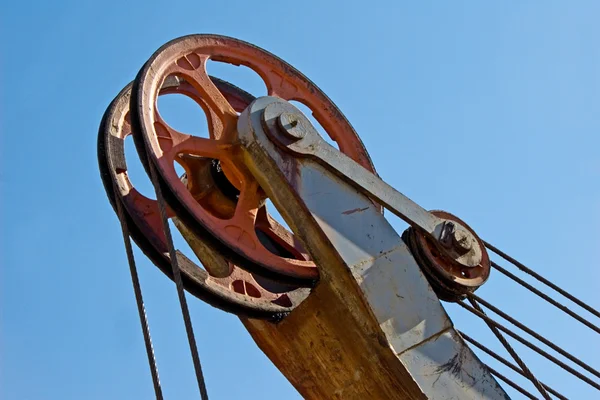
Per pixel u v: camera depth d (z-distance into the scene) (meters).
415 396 10.74
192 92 12.47
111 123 11.78
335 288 11.09
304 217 11.05
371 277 10.89
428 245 11.71
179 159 12.39
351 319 11.09
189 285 11.27
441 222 11.76
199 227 10.98
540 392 11.46
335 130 12.71
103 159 11.55
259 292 12.13
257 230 12.93
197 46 12.16
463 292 11.71
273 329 11.92
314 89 12.79
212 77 13.15
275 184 11.16
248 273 12.20
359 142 12.68
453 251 11.72
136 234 11.37
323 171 11.26
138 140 11.16
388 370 10.89
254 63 12.57
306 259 13.02
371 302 10.78
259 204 11.70
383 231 11.20
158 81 11.62
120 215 11.20
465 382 10.77
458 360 10.84
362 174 11.38
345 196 11.24
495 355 11.59
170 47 11.90
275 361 12.06
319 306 11.43
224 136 11.75
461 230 11.83
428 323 10.90
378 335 10.77
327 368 11.51
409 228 11.86
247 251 11.14
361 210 11.24
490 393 10.79
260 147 11.08
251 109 11.24
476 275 11.86
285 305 12.09
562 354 11.98
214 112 12.24
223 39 12.41
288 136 11.15
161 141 11.34
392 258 11.08
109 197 11.68
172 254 10.39
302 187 11.07
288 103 11.41
